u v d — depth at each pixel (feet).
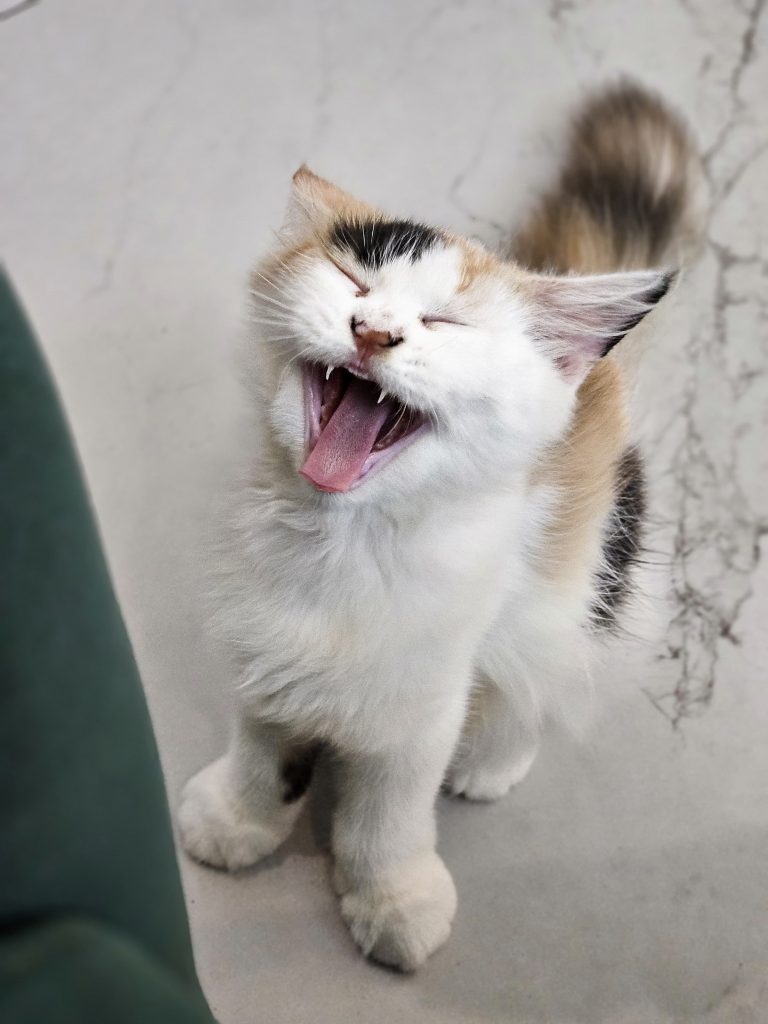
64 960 0.44
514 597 1.04
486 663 1.08
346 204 1.03
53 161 1.70
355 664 0.94
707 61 1.80
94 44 1.80
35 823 0.49
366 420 0.91
